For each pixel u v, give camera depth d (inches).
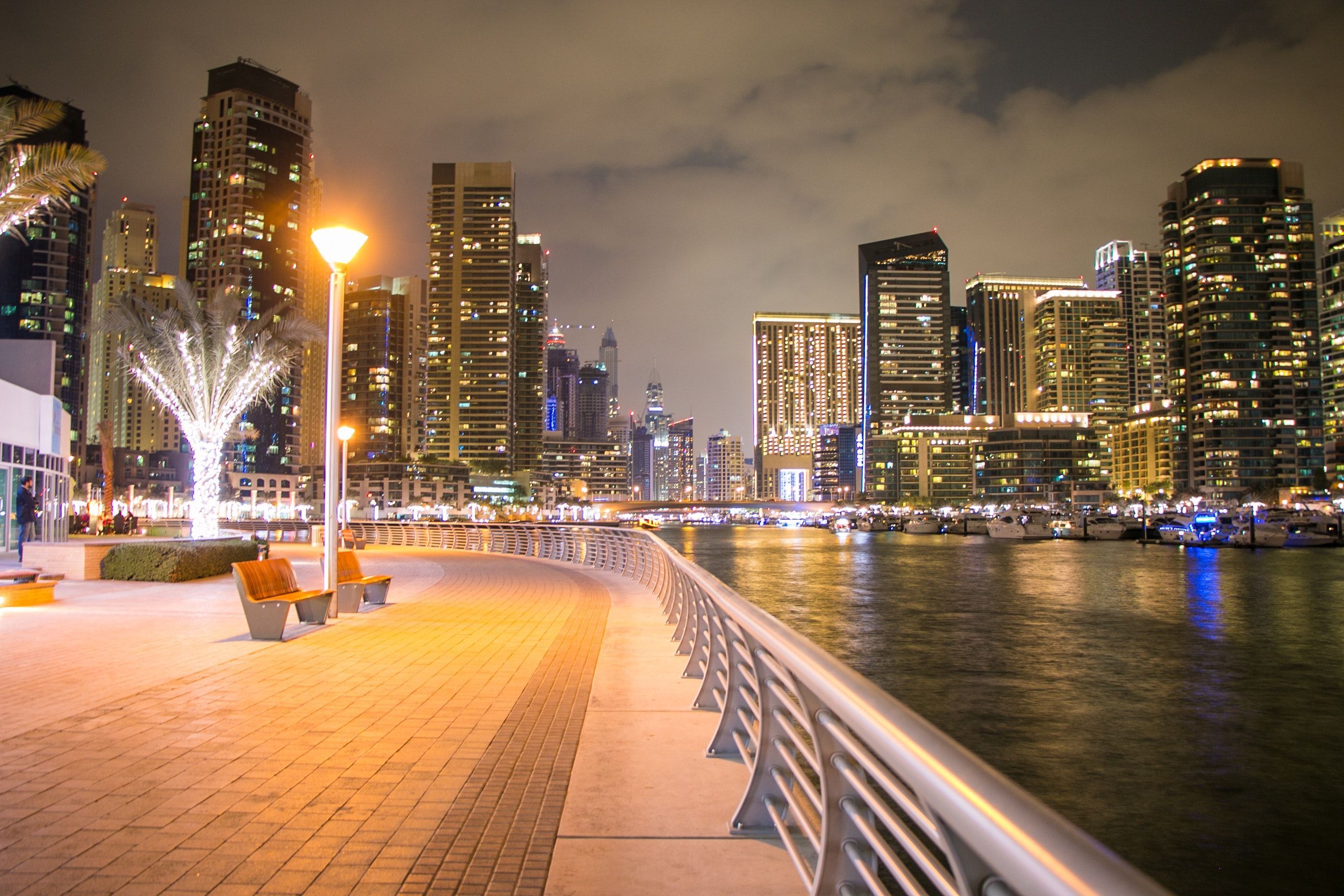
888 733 79.4
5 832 176.7
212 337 984.3
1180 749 677.3
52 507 1417.3
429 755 237.1
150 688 326.6
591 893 147.8
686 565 355.6
